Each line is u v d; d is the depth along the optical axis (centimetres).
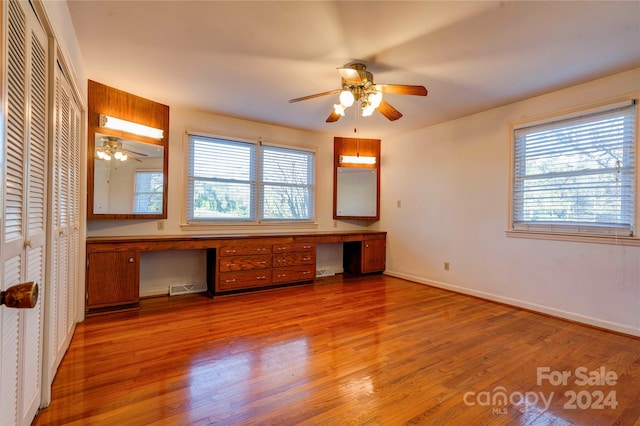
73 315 257
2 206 104
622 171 281
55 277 187
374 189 534
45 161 160
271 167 467
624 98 278
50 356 172
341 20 210
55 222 182
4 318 112
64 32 190
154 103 365
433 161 451
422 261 463
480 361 222
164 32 226
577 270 307
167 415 160
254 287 401
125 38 234
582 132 305
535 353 236
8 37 109
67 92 215
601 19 204
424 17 205
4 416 113
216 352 231
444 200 434
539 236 333
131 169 347
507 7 194
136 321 293
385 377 200
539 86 311
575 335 272
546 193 332
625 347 248
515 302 353
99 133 320
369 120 431
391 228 517
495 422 159
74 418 156
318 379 196
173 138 386
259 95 344
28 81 131
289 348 240
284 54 255
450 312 331
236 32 225
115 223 353
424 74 286
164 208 377
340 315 317
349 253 531
